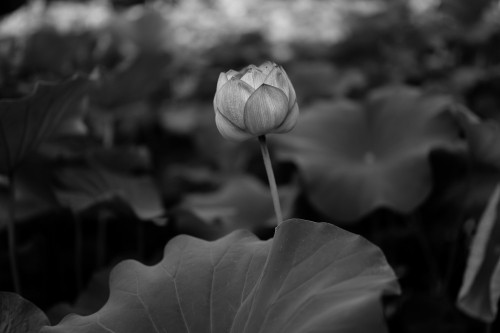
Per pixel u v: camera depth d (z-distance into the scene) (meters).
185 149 3.08
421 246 1.83
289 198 1.88
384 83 3.05
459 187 1.74
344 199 1.76
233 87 1.23
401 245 1.84
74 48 2.48
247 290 1.20
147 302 1.22
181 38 3.81
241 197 1.90
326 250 1.17
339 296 1.10
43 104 1.46
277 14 4.71
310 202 1.79
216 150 2.79
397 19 3.60
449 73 3.30
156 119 3.04
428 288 1.83
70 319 1.22
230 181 2.03
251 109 1.22
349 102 2.05
